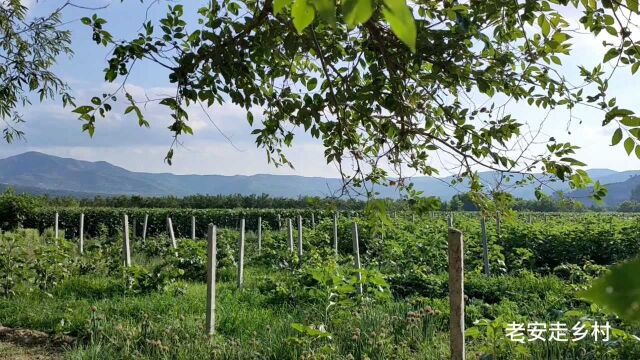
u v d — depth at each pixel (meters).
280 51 3.66
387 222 3.07
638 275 0.51
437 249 12.21
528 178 3.25
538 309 7.34
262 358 5.55
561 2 2.92
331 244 15.76
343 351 5.67
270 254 12.73
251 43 3.31
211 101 3.39
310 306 7.41
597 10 2.97
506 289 8.84
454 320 4.01
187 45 3.50
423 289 9.16
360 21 0.94
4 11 6.00
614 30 2.96
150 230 26.61
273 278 9.36
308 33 3.18
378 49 3.23
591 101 2.86
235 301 8.12
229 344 5.85
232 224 27.08
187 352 5.62
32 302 8.28
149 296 8.60
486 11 3.04
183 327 6.43
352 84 3.40
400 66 3.17
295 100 3.62
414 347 5.99
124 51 3.35
